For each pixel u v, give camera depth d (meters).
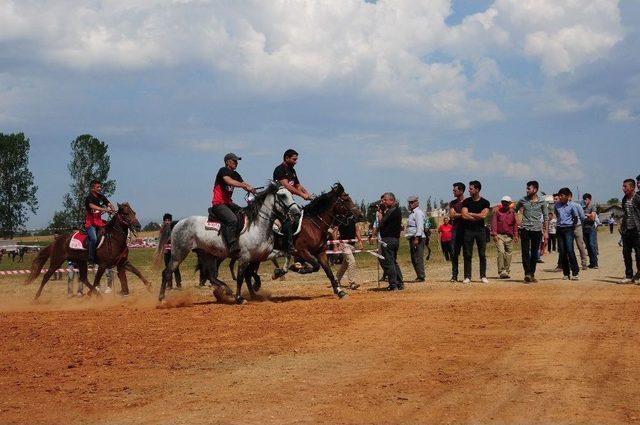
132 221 18.80
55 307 17.55
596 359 8.88
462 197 20.50
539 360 8.91
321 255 17.16
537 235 19.45
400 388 7.62
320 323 12.88
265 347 10.55
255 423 6.50
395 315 13.65
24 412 7.23
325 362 9.20
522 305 14.66
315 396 7.41
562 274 22.38
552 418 6.34
